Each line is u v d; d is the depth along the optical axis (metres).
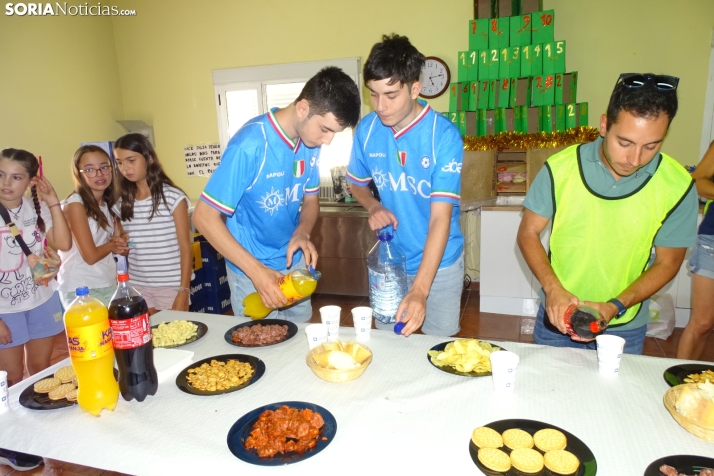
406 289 1.73
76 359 1.05
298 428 0.97
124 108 4.84
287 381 1.21
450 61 3.99
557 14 3.75
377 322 1.77
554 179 1.41
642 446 0.91
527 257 1.50
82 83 4.32
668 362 1.23
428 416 1.04
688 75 3.55
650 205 1.31
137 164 2.20
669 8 3.52
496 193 3.86
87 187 2.16
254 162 1.46
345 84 1.36
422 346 1.39
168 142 4.80
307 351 1.38
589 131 3.51
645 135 1.10
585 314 1.20
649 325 3.11
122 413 1.09
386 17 4.05
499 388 1.08
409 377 1.21
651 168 1.27
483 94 3.73
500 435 0.93
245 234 1.69
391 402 1.09
